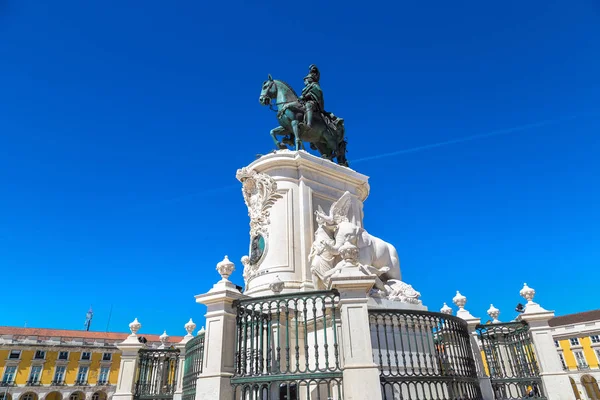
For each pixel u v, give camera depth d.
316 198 5.14
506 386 4.82
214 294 2.77
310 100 5.93
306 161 5.11
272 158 5.13
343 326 2.49
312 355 3.50
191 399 2.99
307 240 4.76
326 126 6.02
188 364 3.36
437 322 3.14
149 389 5.01
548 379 3.95
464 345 3.22
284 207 4.93
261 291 4.40
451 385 2.85
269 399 2.42
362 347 2.41
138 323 5.23
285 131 5.93
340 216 4.64
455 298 4.59
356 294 2.58
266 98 6.01
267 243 4.80
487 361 4.39
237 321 2.79
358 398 2.25
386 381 2.64
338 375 2.38
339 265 3.81
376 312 2.86
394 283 4.55
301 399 3.21
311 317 3.67
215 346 2.65
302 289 4.33
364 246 4.53
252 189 5.35
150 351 5.20
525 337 4.34
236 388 2.53
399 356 3.34
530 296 4.39
